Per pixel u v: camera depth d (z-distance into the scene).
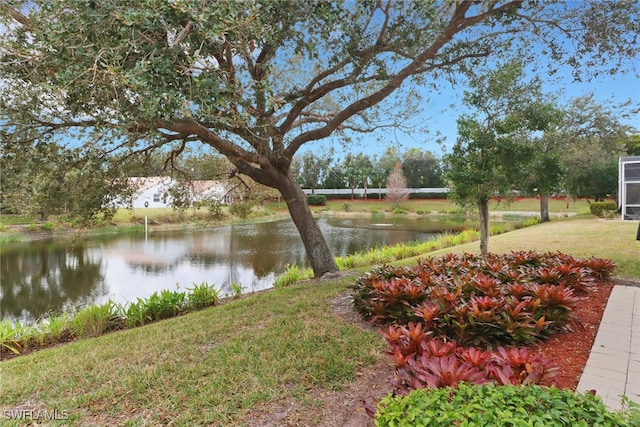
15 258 13.32
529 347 3.13
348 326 3.91
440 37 5.72
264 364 3.09
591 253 7.80
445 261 5.79
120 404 2.64
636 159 14.63
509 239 11.34
